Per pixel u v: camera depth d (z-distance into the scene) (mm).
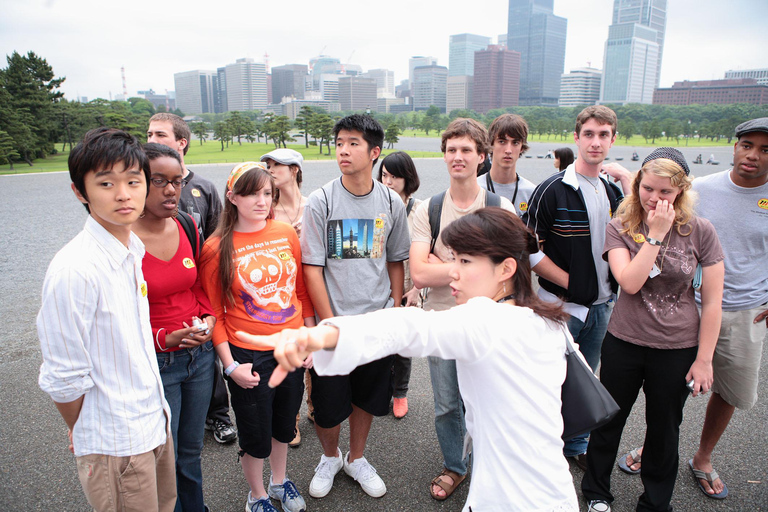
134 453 1862
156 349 2199
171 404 2271
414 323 1351
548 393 1521
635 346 2600
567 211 2967
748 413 3797
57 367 1685
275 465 2803
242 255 2494
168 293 2236
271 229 2619
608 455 2756
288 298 2604
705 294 2477
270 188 2467
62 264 1695
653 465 2635
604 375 2738
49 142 44969
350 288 2785
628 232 2584
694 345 2506
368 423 2949
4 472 3082
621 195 3195
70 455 3260
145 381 1912
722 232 2955
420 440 3510
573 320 3045
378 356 1294
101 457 1825
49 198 18172
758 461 3227
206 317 2391
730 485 3002
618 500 2873
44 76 47094
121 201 1724
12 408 3828
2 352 4887
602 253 2785
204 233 3500
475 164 2854
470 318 1423
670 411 2547
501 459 1475
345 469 3092
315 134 58812
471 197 2920
